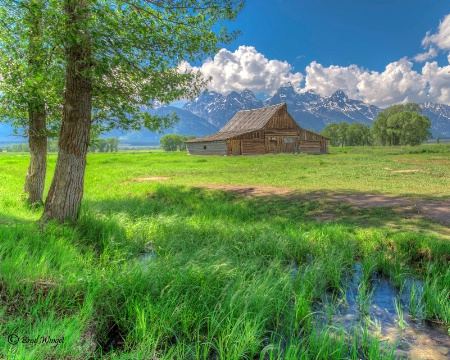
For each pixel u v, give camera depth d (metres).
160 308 4.21
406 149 51.16
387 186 14.62
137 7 8.16
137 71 8.43
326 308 4.76
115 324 4.23
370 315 4.58
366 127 145.75
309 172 21.81
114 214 10.38
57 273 4.90
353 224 8.95
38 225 7.69
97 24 7.05
